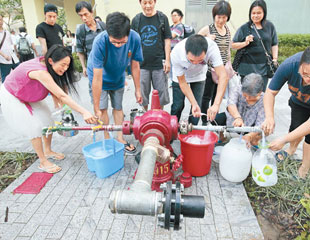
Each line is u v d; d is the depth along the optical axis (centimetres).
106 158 238
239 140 235
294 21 813
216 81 315
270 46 326
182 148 238
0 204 216
